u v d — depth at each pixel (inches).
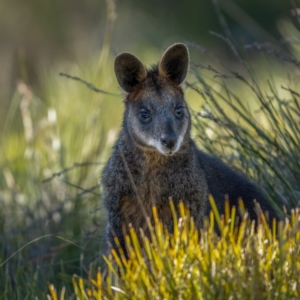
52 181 508.1
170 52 378.9
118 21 1114.1
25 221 482.9
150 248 291.0
